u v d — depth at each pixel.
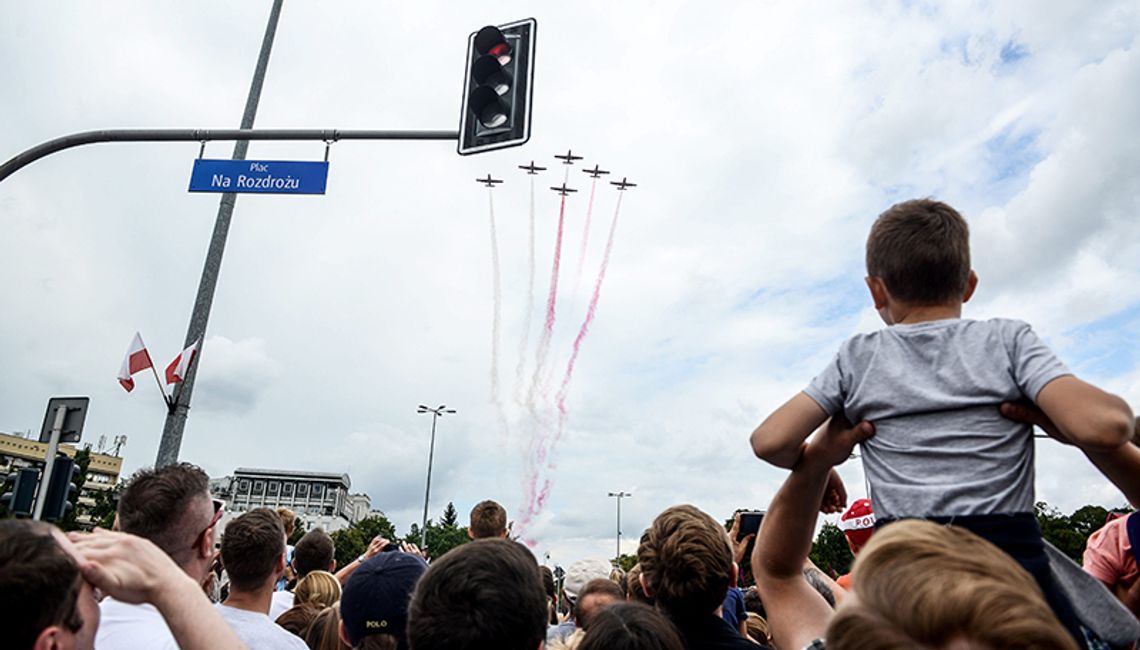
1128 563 3.28
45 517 10.10
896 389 2.35
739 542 4.21
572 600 6.12
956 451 2.22
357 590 3.69
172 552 3.33
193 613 1.98
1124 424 1.90
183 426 11.84
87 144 10.19
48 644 1.75
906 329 2.45
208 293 12.62
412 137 10.07
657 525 3.48
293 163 10.39
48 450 10.37
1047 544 2.23
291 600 6.90
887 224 2.62
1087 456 2.17
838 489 2.65
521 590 2.48
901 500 2.26
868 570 1.28
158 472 3.52
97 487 92.50
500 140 8.77
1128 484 2.11
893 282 2.54
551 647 3.53
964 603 1.10
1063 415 2.01
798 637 2.53
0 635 1.69
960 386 2.28
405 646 3.59
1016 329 2.32
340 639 4.46
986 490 2.16
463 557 2.56
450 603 2.42
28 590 1.72
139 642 3.28
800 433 2.41
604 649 2.61
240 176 10.41
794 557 2.61
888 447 2.35
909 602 1.16
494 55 8.88
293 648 3.83
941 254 2.46
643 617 2.71
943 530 1.32
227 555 4.04
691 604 3.26
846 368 2.52
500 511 7.10
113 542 2.04
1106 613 2.13
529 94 8.77
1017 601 1.12
